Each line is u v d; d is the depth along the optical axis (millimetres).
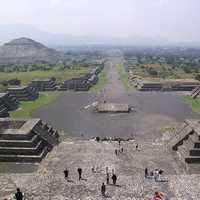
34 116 88938
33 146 54188
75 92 135875
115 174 44281
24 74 184500
